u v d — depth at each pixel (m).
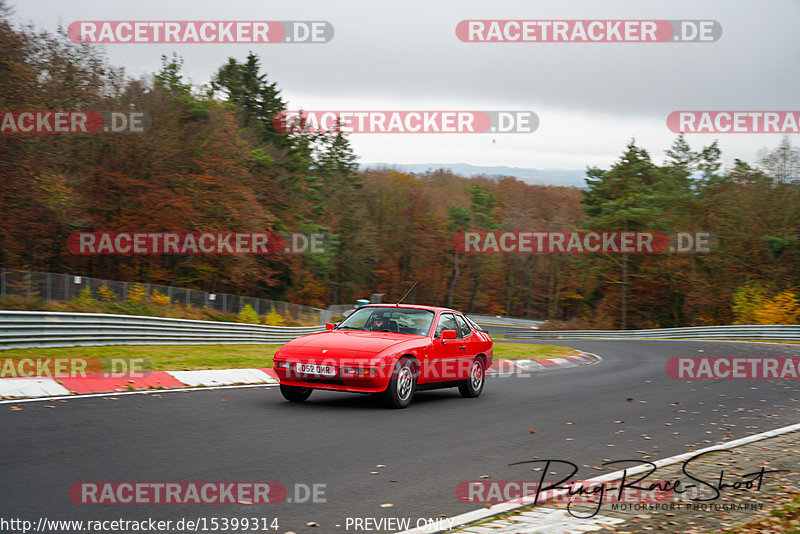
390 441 7.95
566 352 24.34
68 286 23.69
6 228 33.34
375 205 92.12
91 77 36.06
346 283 81.19
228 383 12.70
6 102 29.67
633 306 65.00
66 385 10.70
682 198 63.66
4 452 6.57
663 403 11.96
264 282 57.78
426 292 94.81
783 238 60.22
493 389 13.56
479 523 5.04
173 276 47.00
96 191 39.62
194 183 43.19
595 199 74.00
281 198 57.06
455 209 94.25
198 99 48.22
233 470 6.34
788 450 7.97
